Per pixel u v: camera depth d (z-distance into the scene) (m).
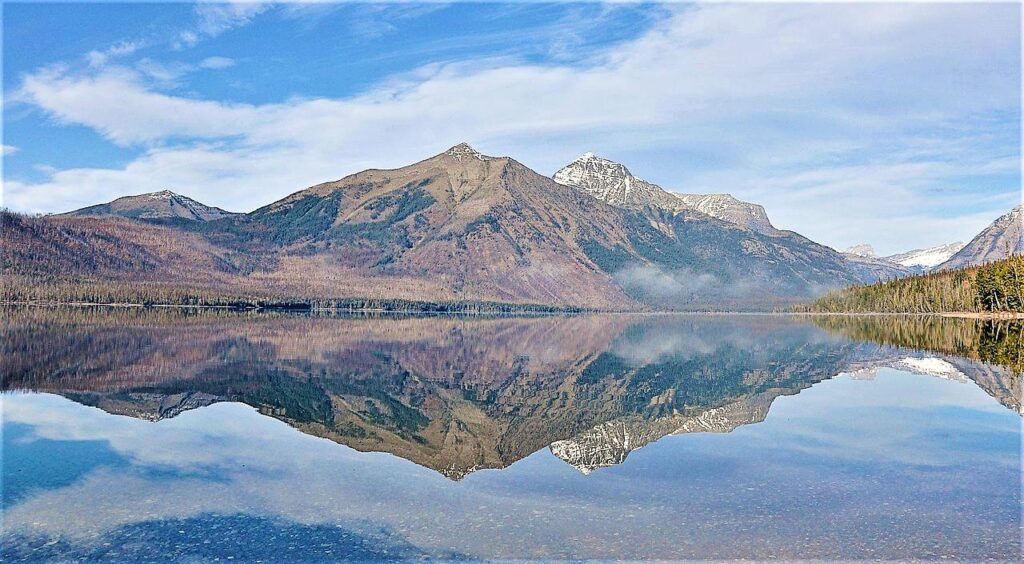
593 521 18.66
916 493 20.91
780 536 17.44
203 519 18.89
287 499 20.67
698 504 19.95
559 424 35.62
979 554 16.22
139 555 16.53
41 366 56.50
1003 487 21.55
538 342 103.75
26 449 27.25
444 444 30.14
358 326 152.75
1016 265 142.50
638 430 32.78
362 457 26.78
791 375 55.50
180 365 60.25
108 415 35.22
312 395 44.56
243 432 31.59
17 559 16.28
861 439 29.27
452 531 17.91
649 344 98.12
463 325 174.25
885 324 148.12
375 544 17.05
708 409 39.03
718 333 131.12
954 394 42.81
